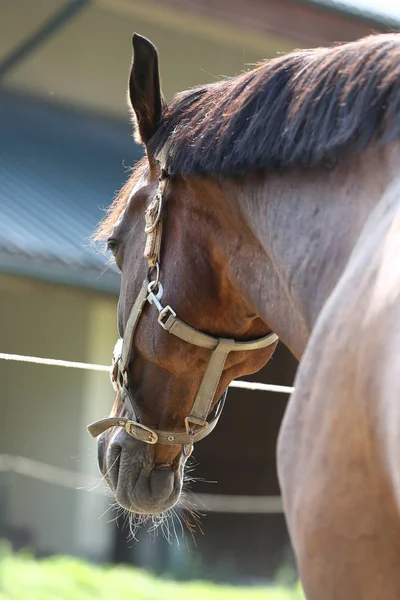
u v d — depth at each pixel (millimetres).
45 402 12078
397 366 1608
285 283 2217
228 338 2682
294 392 1924
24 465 11797
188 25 11164
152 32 11609
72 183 11648
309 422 1852
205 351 2686
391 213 1874
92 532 11398
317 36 10727
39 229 9859
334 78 2152
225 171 2373
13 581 8031
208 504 11828
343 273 1965
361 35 10680
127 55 12250
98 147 13008
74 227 10164
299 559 1877
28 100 13078
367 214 1992
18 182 11289
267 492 12031
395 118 1979
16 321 12188
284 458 1918
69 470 11805
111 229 3012
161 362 2713
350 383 1763
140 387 2820
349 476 1752
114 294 9422
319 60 2238
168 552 11195
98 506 11430
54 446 11953
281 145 2199
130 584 8883
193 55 12000
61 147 12734
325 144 2084
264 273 2426
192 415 2738
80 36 11852
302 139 2137
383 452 1653
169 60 12172
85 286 9242
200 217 2582
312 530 1812
